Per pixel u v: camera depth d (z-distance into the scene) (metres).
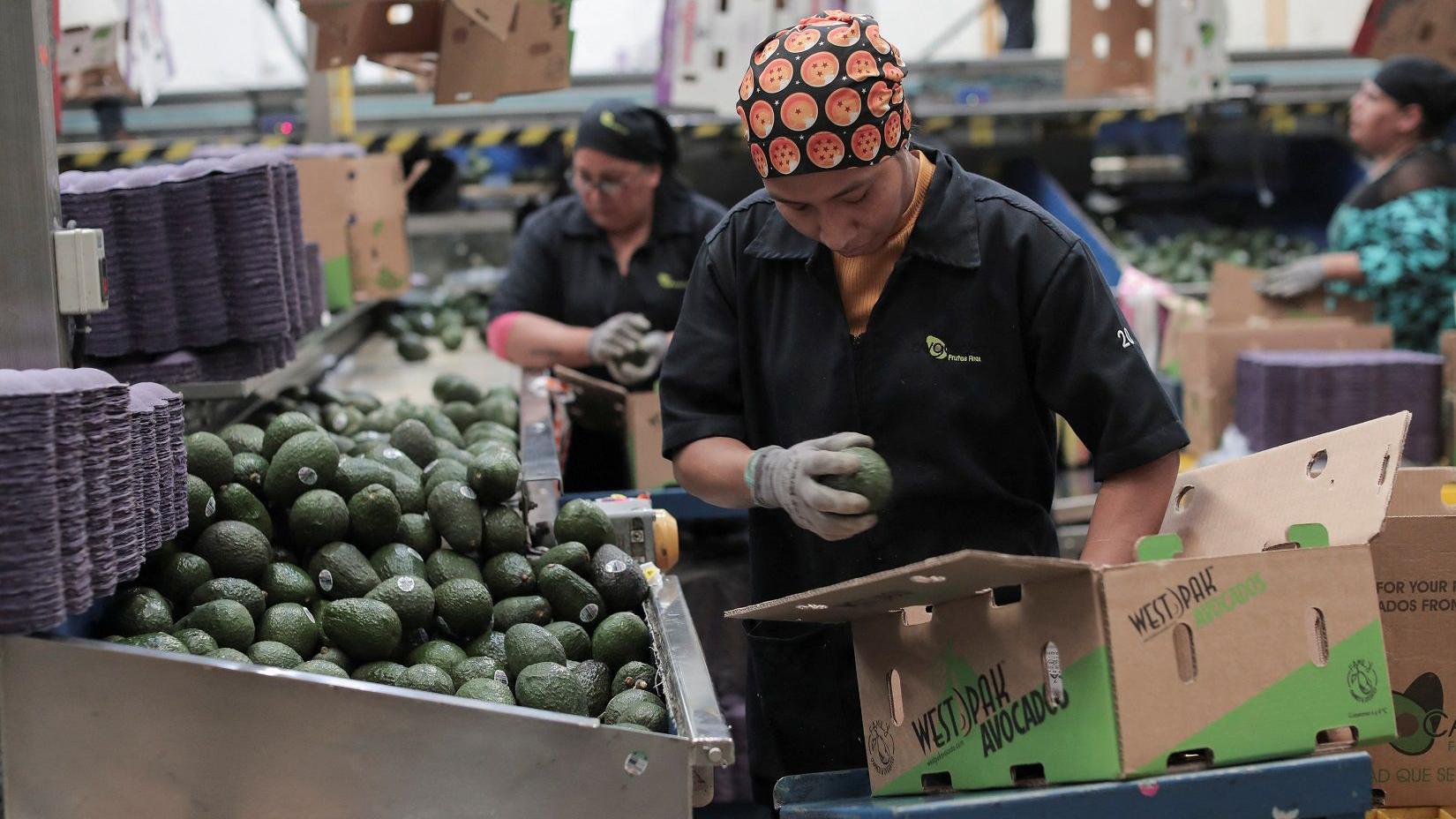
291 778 1.59
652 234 4.18
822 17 1.84
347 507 2.28
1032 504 2.11
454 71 2.88
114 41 3.48
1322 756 1.48
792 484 1.74
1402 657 1.92
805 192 1.80
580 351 4.06
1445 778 1.93
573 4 2.85
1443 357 4.29
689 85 3.81
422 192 6.49
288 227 2.91
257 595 2.04
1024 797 1.43
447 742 1.60
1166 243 7.25
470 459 2.84
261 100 6.76
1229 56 7.75
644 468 3.66
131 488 1.68
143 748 1.58
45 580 1.49
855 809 1.56
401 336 5.14
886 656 1.77
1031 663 1.53
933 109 6.86
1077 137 7.33
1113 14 5.39
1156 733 1.44
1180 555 1.97
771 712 2.29
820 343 2.08
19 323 1.86
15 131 1.82
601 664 2.16
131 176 2.62
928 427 2.05
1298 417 4.30
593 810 1.62
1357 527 1.66
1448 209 4.88
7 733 1.57
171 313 2.61
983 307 2.01
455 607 2.18
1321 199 7.71
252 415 3.28
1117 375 1.93
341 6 2.63
